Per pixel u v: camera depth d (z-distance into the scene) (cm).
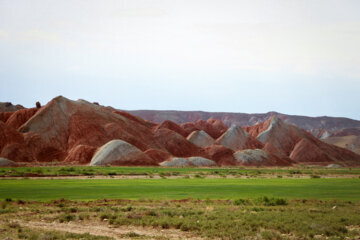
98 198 3419
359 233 1891
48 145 13650
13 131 13312
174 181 5691
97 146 13850
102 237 1725
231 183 5372
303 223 2058
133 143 14525
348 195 3872
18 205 2925
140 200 3209
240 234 1767
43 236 1659
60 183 5128
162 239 1723
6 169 8669
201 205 2916
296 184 5347
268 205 2978
